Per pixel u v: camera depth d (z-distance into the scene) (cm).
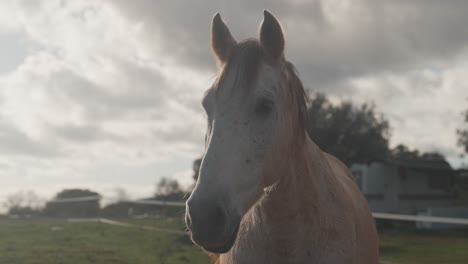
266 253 278
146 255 893
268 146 251
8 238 1137
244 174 243
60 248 971
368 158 2364
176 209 1612
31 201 2059
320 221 278
